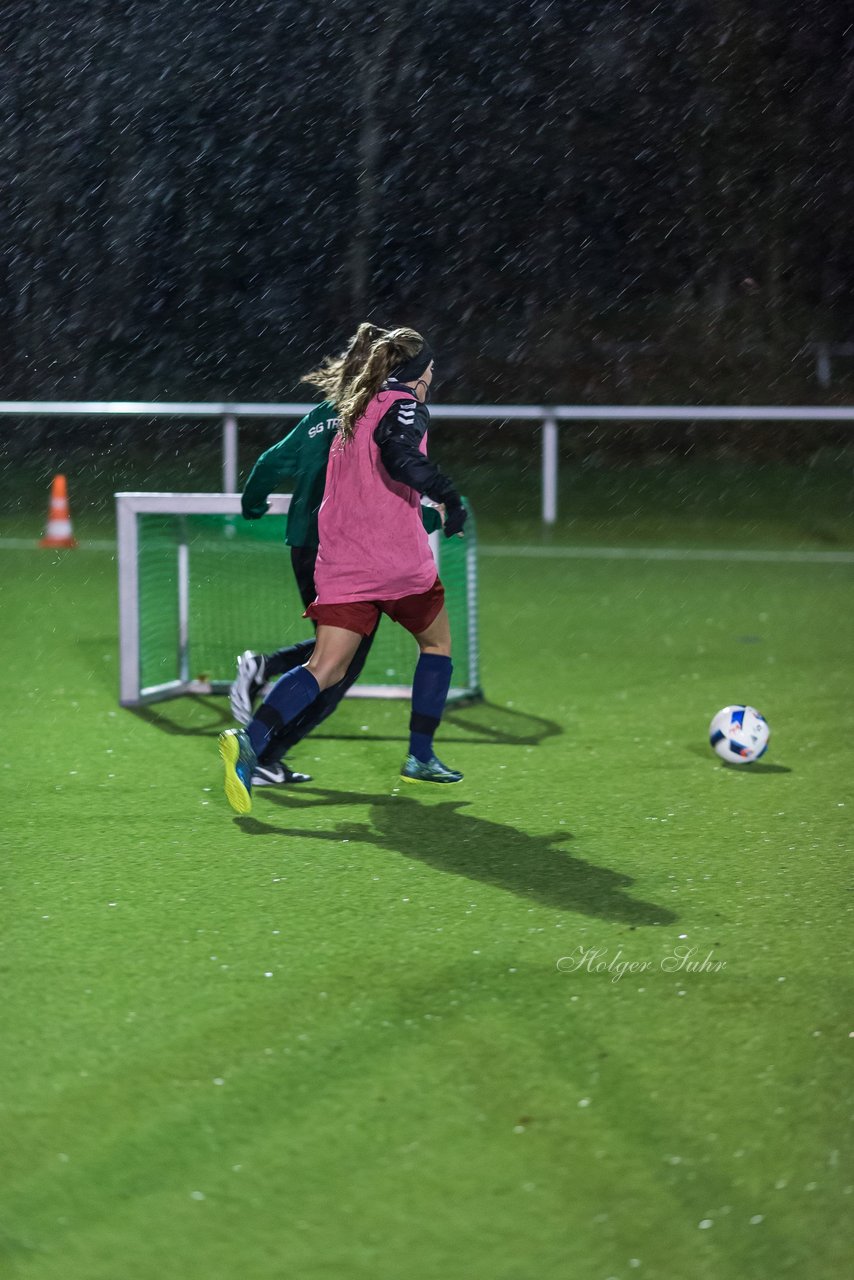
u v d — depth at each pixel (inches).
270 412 1685.5
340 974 483.2
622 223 3518.7
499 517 2068.2
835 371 3356.3
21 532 1868.8
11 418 2851.9
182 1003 459.5
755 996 466.9
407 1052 424.5
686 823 665.0
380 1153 369.4
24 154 3368.6
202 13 3329.2
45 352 3430.1
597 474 2509.8
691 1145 374.3
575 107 3420.3
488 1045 429.7
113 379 3422.7
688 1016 450.6
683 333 3479.3
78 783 728.3
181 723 863.7
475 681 932.6
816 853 621.0
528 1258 328.2
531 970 487.8
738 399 3203.7
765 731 765.9
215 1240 334.6
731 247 3462.1
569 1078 409.1
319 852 618.5
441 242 3526.1
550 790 721.0
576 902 557.0
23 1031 438.3
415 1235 336.5
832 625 1220.5
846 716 883.4
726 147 3388.3
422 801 700.0
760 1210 346.0
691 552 1717.5
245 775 634.8
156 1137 377.1
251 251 3472.0
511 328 3533.5
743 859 612.1
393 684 967.6
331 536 664.4
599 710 904.3
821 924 534.3
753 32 3277.6
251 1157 367.6
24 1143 374.0
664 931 526.0
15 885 573.6
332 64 3398.1
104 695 941.2
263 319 3496.6
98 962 493.4
